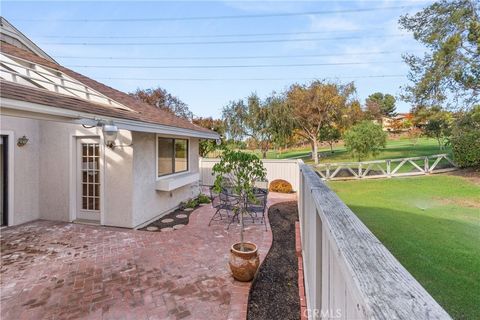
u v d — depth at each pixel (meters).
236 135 17.53
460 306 2.80
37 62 5.34
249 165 3.63
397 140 29.91
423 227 5.47
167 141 7.43
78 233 5.49
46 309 2.95
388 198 8.37
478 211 6.70
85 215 6.31
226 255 4.40
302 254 4.18
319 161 20.28
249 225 6.14
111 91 7.41
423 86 11.60
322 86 20.11
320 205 1.61
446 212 6.63
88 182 6.25
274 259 4.36
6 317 2.82
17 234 5.39
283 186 10.51
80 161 6.26
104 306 3.00
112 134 4.29
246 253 3.46
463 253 4.16
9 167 5.83
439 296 3.00
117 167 5.88
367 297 0.62
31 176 6.26
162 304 3.04
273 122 17.64
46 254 4.43
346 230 1.12
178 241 5.05
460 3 10.81
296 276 3.78
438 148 20.42
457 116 11.40
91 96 6.05
